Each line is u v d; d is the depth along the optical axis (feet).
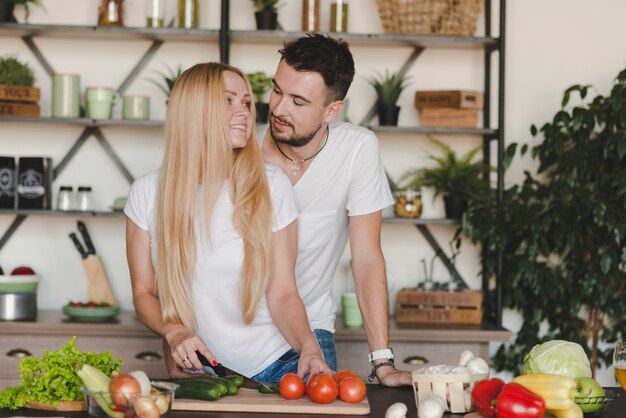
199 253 6.91
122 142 13.42
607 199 12.30
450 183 12.83
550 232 12.64
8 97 12.38
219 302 7.02
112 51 13.41
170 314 7.00
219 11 13.37
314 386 5.82
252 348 7.18
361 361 11.98
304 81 7.46
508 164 12.43
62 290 13.50
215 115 6.80
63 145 13.43
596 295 12.41
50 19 13.41
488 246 12.62
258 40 12.98
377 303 7.76
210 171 6.84
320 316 8.52
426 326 12.19
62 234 13.47
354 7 13.47
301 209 8.20
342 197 8.23
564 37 13.60
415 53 13.47
